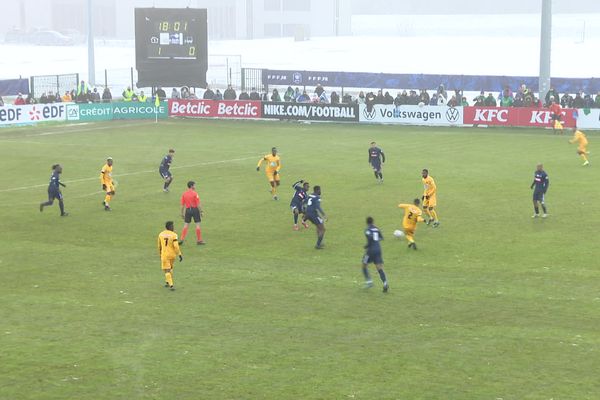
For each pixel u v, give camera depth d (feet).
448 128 298.97
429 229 157.38
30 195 191.21
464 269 131.54
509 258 137.18
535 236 150.82
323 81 372.79
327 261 137.28
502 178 204.03
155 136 285.64
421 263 135.23
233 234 155.74
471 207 174.40
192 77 362.53
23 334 102.99
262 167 223.71
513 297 117.29
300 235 154.71
